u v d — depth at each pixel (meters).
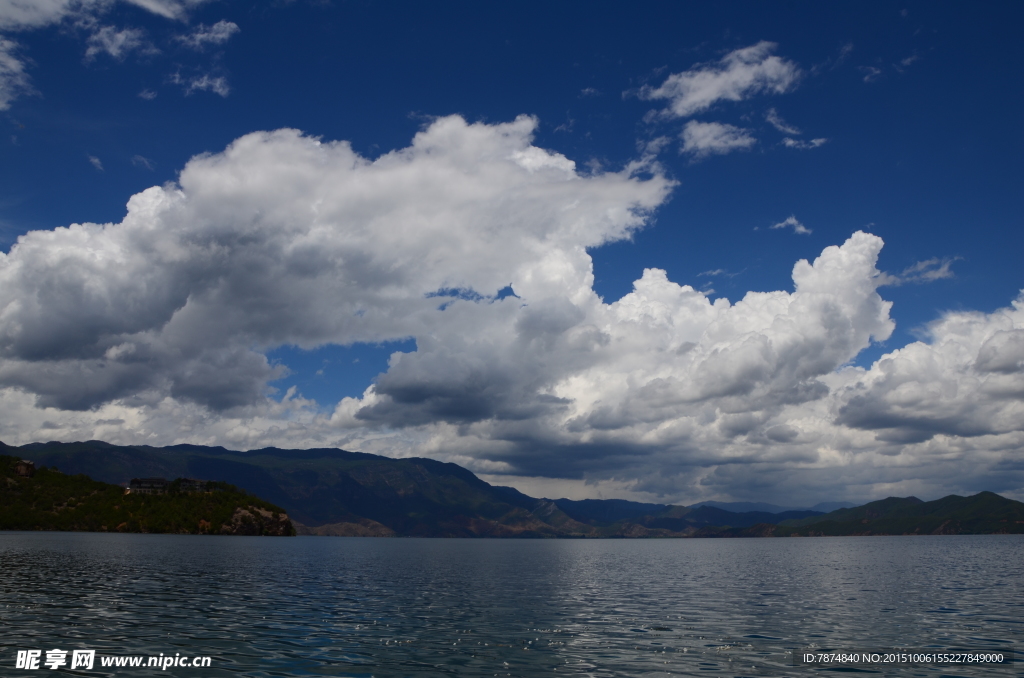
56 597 64.25
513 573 120.06
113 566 106.88
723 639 47.66
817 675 37.16
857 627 53.62
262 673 35.72
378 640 45.28
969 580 102.62
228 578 92.38
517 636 47.88
